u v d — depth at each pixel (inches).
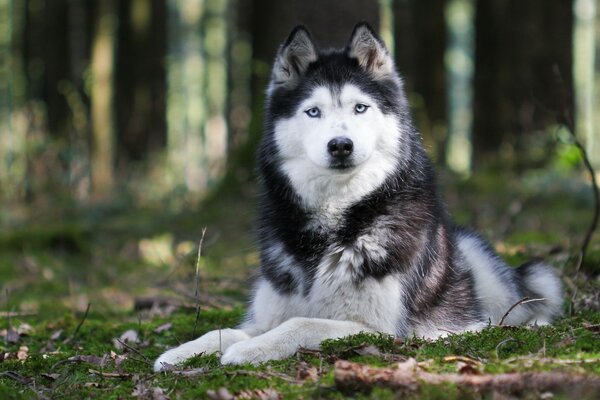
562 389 146.6
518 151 593.0
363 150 199.3
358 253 199.8
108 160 792.3
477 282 232.8
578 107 708.7
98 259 448.1
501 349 180.7
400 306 198.5
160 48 894.4
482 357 175.3
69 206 616.1
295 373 170.9
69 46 856.3
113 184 729.0
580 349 174.9
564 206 480.4
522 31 615.5
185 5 1414.9
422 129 643.5
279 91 218.8
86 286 387.5
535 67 609.6
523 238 365.1
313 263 203.3
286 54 218.1
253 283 232.8
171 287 313.6
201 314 261.6
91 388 178.4
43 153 692.7
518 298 237.5
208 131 1378.0
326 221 205.0
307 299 203.2
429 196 215.2
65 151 703.7
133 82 869.8
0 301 346.6
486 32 654.5
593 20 1275.8
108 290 367.6
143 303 308.0
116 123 871.1
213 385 166.2
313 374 167.8
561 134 571.8
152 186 717.3
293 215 209.0
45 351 235.1
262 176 219.9
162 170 787.4
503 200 489.7
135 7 864.9
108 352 225.8
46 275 411.5
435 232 213.5
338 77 210.7
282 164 212.8
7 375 194.4
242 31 877.2
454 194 511.5
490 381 149.3
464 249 238.8
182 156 995.9
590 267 281.3
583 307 238.7
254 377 168.4
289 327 187.9
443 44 743.7
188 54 1510.8
